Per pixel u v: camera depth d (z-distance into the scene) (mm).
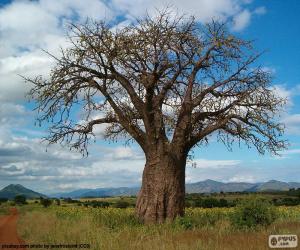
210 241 12555
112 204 61531
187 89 21453
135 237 14492
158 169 20625
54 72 21156
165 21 20422
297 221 18641
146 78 20078
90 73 21219
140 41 20094
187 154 21469
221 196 79875
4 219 29625
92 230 15867
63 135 21953
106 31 20641
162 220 20141
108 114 22562
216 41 20875
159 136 20750
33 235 16312
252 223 16797
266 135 21250
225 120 21141
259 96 21359
